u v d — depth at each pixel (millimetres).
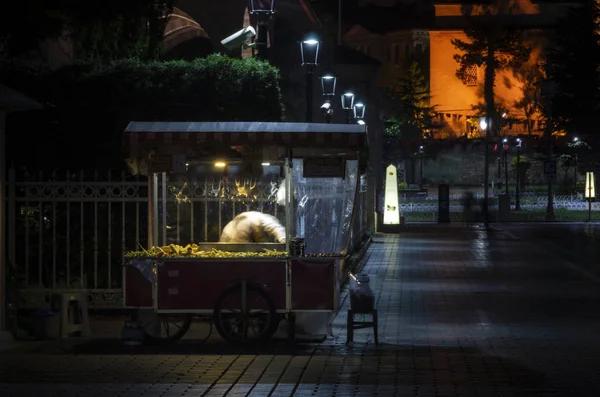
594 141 86688
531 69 135000
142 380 13625
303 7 41312
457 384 13273
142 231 21484
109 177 19828
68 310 17984
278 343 16859
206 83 22719
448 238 47156
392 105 125000
